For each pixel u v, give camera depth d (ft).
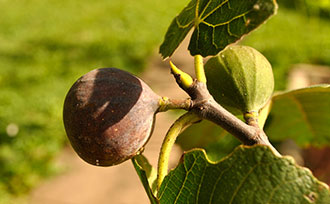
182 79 1.00
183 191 0.96
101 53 6.75
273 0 0.87
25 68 6.28
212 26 0.94
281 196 0.88
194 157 0.94
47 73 6.05
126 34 7.87
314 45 5.69
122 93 1.03
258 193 0.89
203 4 0.97
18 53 7.11
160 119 4.17
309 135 1.55
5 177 3.68
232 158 0.90
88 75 1.05
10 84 5.73
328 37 6.13
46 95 5.30
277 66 4.87
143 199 3.36
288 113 1.46
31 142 4.19
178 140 1.43
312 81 4.11
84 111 1.02
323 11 7.11
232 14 0.91
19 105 5.01
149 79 5.52
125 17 9.16
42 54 6.97
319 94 1.29
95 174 3.70
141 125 1.04
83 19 9.32
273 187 0.88
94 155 1.04
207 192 0.93
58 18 9.58
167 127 4.02
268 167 0.89
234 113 1.11
